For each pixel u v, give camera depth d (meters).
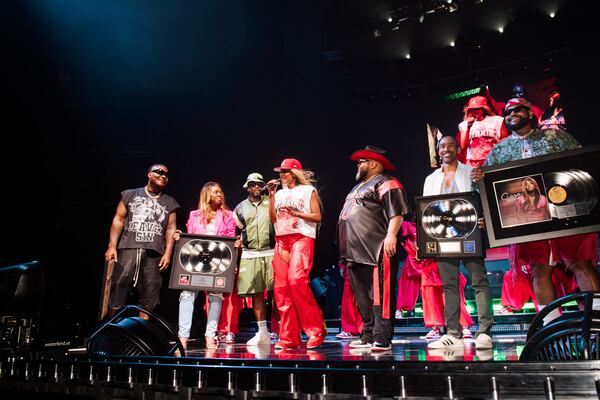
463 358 2.56
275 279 4.18
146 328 3.11
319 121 13.53
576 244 3.51
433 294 5.66
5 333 3.47
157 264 4.99
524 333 6.21
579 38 11.83
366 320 4.11
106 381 2.55
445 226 3.74
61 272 10.55
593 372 1.78
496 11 12.27
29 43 10.02
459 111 13.34
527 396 1.88
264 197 5.12
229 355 3.39
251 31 12.26
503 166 3.50
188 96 12.62
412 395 2.08
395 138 13.80
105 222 11.98
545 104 12.04
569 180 3.30
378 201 4.04
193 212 5.55
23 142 10.03
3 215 9.52
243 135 12.92
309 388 2.35
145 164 12.41
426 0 12.33
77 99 11.80
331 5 12.26
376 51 13.75
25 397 2.93
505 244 3.38
